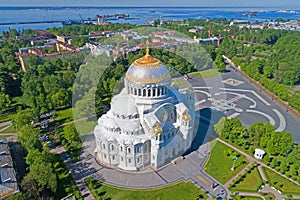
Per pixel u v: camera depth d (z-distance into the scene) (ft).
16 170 301.84
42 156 290.76
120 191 276.62
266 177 304.91
